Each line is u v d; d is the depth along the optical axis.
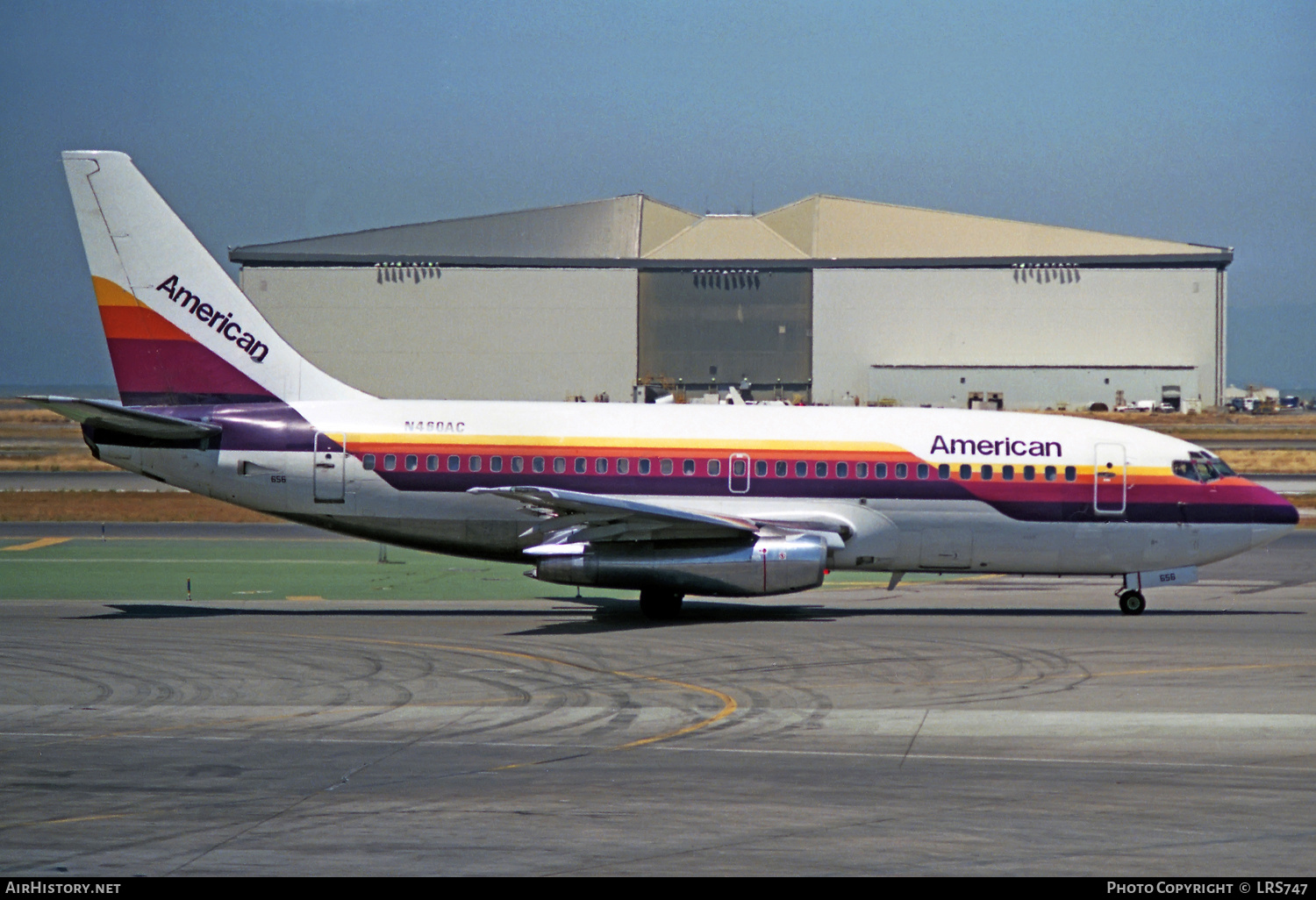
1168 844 43.84
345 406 101.56
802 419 103.31
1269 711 64.62
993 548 102.38
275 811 47.41
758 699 67.75
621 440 100.81
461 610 101.50
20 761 54.75
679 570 94.75
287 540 147.75
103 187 100.06
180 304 100.81
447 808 47.91
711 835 44.69
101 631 89.12
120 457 100.06
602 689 70.50
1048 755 56.00
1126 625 94.19
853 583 120.69
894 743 58.22
